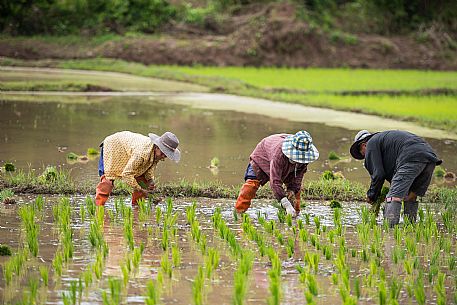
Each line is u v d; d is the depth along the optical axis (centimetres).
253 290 1159
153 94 4272
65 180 1889
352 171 2212
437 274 1242
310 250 1382
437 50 7150
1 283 1155
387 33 7431
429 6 7712
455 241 1481
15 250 1326
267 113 3522
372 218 1550
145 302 1075
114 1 7019
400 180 1526
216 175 2069
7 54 6241
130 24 6950
